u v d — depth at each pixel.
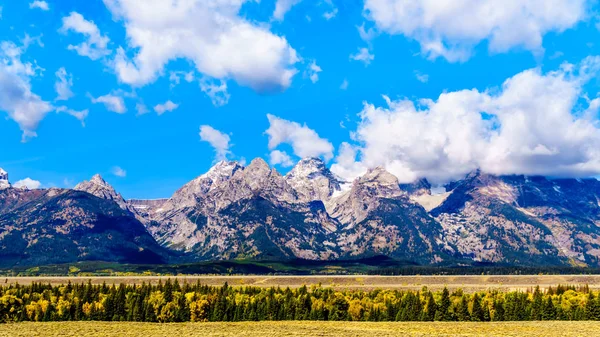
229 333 181.50
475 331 195.25
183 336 170.88
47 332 183.25
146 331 188.38
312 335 176.50
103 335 173.25
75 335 173.12
